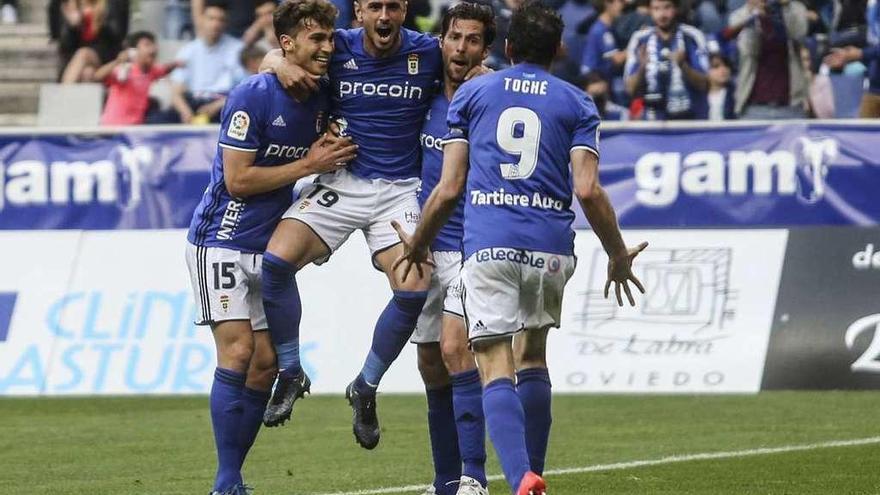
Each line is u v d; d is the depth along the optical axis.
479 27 23.47
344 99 23.94
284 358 24.19
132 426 33.69
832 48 46.16
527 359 21.98
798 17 45.75
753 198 38.84
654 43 45.56
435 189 21.06
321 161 23.47
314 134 23.83
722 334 37.56
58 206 40.69
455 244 23.83
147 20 50.28
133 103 48.81
